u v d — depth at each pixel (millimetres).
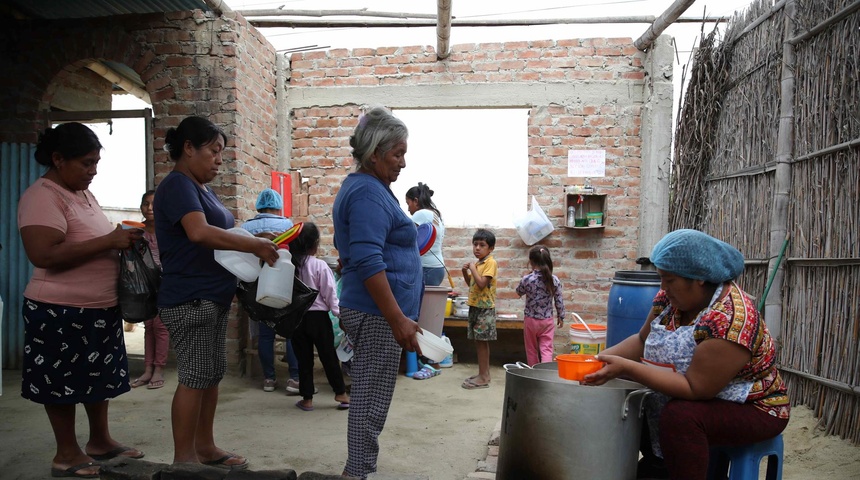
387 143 2318
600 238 5652
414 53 5836
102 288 2684
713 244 2027
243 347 5109
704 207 4723
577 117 5676
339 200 2383
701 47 4754
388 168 2367
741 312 1971
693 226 4789
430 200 5121
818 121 3453
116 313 2775
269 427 3617
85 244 2574
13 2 4926
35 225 2504
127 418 3727
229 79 4930
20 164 5137
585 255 5672
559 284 4652
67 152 2572
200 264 2537
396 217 2340
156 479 2080
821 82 3443
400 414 3945
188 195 2459
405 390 4617
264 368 4574
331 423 3723
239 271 2570
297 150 6004
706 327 1979
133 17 5027
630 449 2105
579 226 5602
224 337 2705
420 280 2494
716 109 4578
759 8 4141
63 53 5152
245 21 5168
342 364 4965
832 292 3270
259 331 4543
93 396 2684
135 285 2693
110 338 2746
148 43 5016
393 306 2227
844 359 3156
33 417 3701
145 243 2785
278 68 5934
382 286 2207
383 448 3268
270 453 3145
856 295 3096
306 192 6008
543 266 4605
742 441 2012
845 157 3221
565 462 2047
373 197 2273
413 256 2445
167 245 2533
